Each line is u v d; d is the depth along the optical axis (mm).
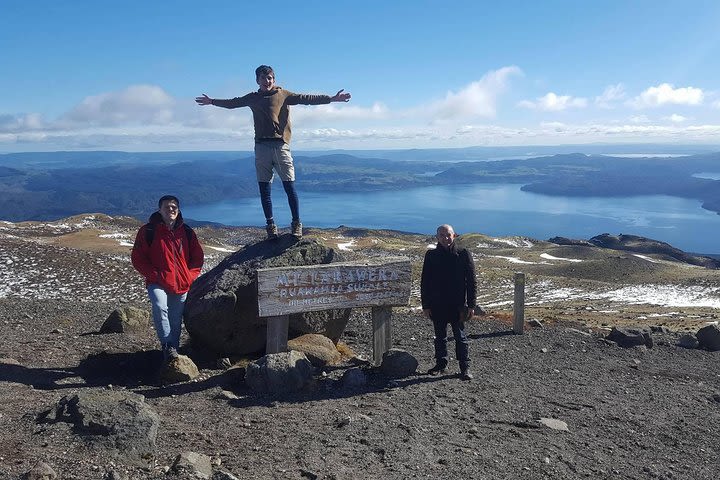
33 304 11594
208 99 6441
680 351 8898
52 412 4000
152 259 5629
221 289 6387
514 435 4699
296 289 5895
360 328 9352
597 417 5430
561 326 10977
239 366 6117
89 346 7008
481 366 6969
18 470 3135
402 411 4965
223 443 3975
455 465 3982
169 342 5645
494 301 45562
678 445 4961
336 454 3932
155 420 3928
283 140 6574
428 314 6246
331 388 5547
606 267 82312
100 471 3244
